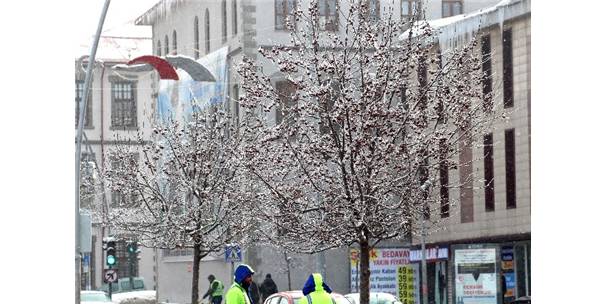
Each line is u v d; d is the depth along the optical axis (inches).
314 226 2236.7
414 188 2230.6
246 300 1771.7
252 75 2409.0
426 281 3663.9
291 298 2351.1
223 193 2913.4
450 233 3823.8
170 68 3174.2
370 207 2165.4
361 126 2198.6
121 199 3324.3
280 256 4109.3
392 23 2431.1
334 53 2309.3
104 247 3442.4
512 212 3612.2
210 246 2913.4
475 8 4375.0
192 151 2977.4
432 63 2481.5
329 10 3467.0
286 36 4335.6
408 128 2336.4
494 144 3459.6
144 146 3319.4
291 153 2327.8
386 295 2731.3
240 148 2896.2
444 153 2295.8
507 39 3663.9
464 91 2370.8
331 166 2353.6
